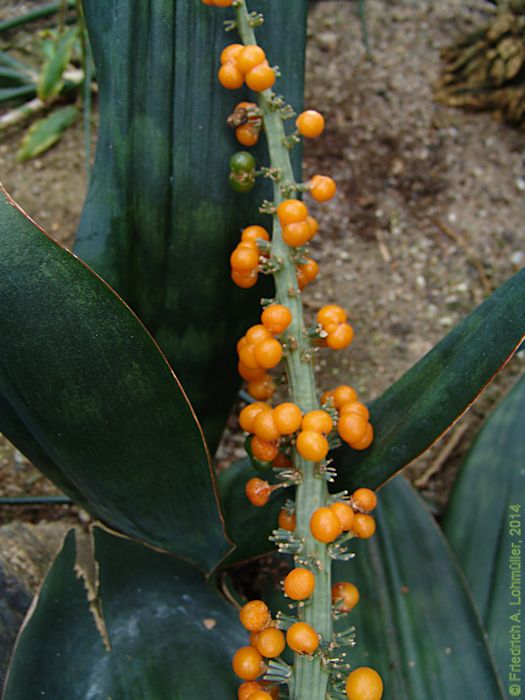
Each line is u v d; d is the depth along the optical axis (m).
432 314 0.43
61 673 0.25
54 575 0.27
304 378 0.23
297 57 0.27
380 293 0.44
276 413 0.21
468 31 0.52
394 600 0.29
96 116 0.47
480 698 0.27
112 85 0.25
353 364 0.42
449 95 0.49
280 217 0.23
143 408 0.21
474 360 0.21
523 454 0.34
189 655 0.26
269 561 0.34
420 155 0.48
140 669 0.25
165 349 0.28
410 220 0.46
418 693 0.27
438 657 0.28
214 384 0.29
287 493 0.27
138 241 0.26
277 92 0.26
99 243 0.26
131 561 0.28
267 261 0.23
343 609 0.22
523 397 0.36
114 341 0.20
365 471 0.24
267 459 0.23
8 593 0.29
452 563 0.31
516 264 0.46
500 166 0.48
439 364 0.23
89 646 0.25
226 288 0.27
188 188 0.26
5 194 0.19
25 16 0.48
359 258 0.44
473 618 0.29
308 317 0.42
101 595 0.27
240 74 0.24
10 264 0.19
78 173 0.45
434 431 0.23
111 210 0.25
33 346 0.20
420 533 0.31
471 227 0.46
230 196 0.26
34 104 0.47
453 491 0.34
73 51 0.48
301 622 0.21
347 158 0.47
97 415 0.21
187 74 0.25
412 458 0.24
